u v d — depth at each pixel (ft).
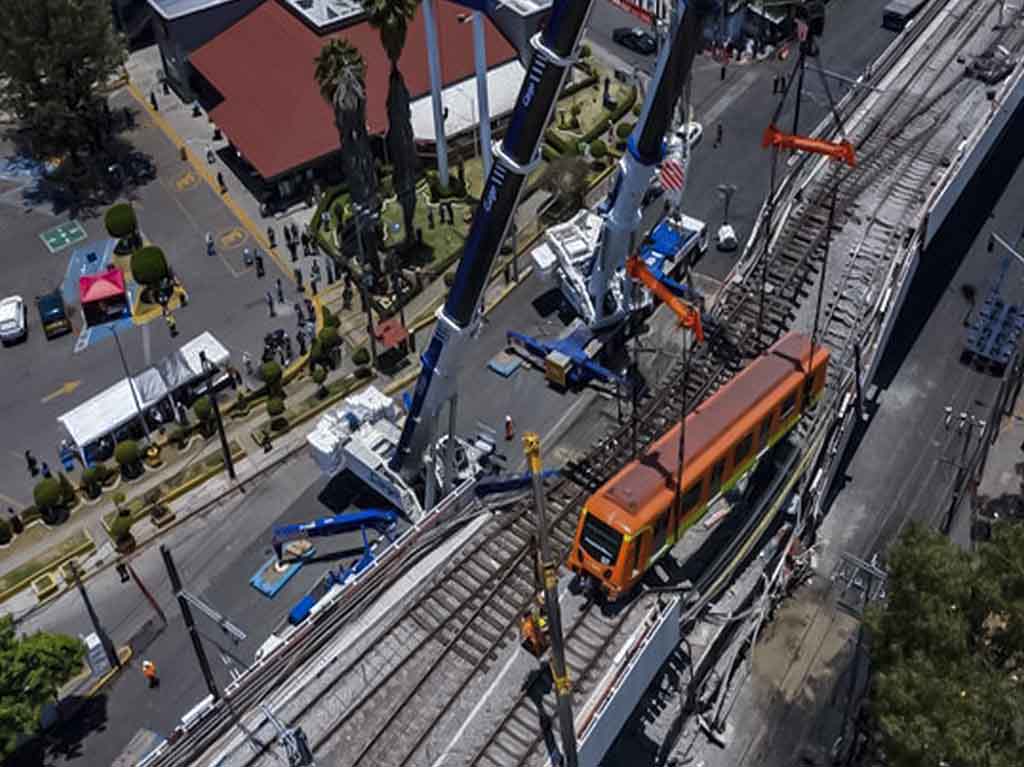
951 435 211.20
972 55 263.90
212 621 186.29
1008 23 273.75
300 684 148.25
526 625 146.61
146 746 168.66
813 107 297.94
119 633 185.88
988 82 253.03
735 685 173.47
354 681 149.18
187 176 288.51
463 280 167.94
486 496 176.96
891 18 328.70
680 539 161.68
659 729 160.76
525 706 143.54
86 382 233.35
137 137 302.86
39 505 203.82
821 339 197.88
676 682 162.71
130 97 318.86
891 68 263.08
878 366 225.15
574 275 231.71
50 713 172.35
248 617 187.32
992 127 230.89
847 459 208.03
